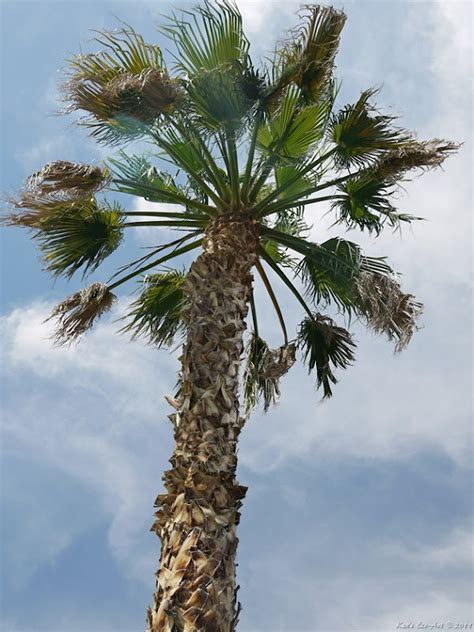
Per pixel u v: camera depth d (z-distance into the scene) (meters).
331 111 7.52
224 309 6.38
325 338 8.55
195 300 6.46
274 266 7.91
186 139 7.09
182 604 5.16
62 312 8.04
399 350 7.67
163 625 5.12
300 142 7.79
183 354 6.28
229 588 5.34
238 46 7.02
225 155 7.12
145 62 7.05
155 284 8.87
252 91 6.55
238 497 5.70
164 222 7.73
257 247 7.23
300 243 7.60
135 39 6.93
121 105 6.75
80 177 6.96
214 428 5.86
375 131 7.20
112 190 7.63
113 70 7.00
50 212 7.44
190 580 5.23
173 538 5.43
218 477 5.64
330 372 8.70
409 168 7.15
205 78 6.55
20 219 7.39
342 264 7.82
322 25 6.93
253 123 6.91
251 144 7.12
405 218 7.63
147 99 6.68
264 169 7.27
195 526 5.42
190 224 7.64
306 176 8.10
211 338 6.19
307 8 6.93
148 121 6.87
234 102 6.54
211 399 5.95
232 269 6.67
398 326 7.68
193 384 6.05
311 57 6.89
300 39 6.93
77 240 7.78
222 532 5.45
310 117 7.64
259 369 8.95
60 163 6.99
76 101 6.85
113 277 8.01
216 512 5.52
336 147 7.39
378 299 7.44
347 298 8.18
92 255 7.89
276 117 6.93
